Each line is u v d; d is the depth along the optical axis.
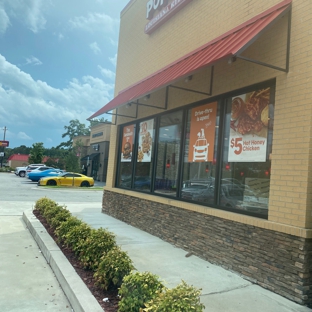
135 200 8.94
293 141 4.38
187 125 7.23
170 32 8.24
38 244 6.60
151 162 8.73
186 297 2.84
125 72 10.96
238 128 5.65
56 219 7.20
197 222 6.16
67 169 34.97
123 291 3.30
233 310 3.71
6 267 5.17
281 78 4.69
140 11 10.15
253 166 5.24
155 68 8.85
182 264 5.43
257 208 5.05
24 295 4.14
